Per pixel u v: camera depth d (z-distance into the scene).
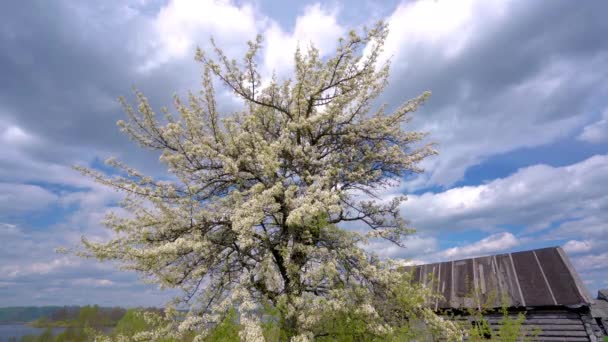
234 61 9.29
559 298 10.62
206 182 9.49
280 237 8.47
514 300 11.07
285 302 6.87
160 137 9.64
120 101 9.18
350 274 7.85
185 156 9.20
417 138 10.76
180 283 8.23
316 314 6.95
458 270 13.55
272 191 7.73
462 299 11.93
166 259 7.93
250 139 9.47
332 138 10.53
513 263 12.70
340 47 8.93
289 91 10.84
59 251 7.29
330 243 8.45
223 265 8.52
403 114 10.44
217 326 6.75
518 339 9.53
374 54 8.92
